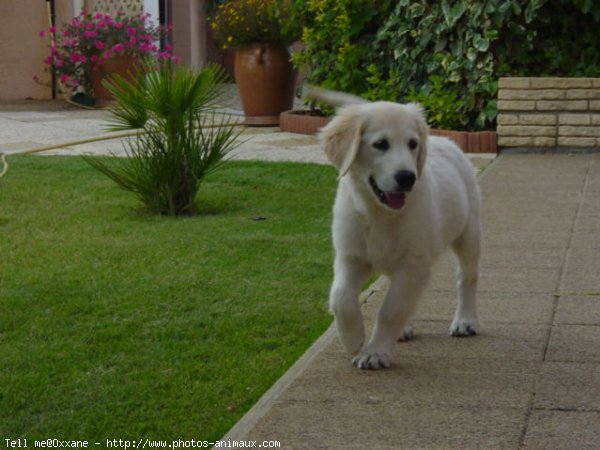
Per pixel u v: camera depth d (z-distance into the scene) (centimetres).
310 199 1055
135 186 987
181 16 2402
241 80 1689
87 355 582
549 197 1052
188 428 481
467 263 608
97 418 494
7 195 1071
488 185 1127
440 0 1394
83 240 871
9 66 2164
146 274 760
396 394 503
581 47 1403
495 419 467
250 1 1667
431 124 1423
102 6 2175
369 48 1529
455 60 1393
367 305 679
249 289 718
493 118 1372
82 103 2050
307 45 1587
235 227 923
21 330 629
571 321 629
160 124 983
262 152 1387
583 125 1344
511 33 1366
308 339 611
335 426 461
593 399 492
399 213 535
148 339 611
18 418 497
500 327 620
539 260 791
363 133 535
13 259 803
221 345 600
